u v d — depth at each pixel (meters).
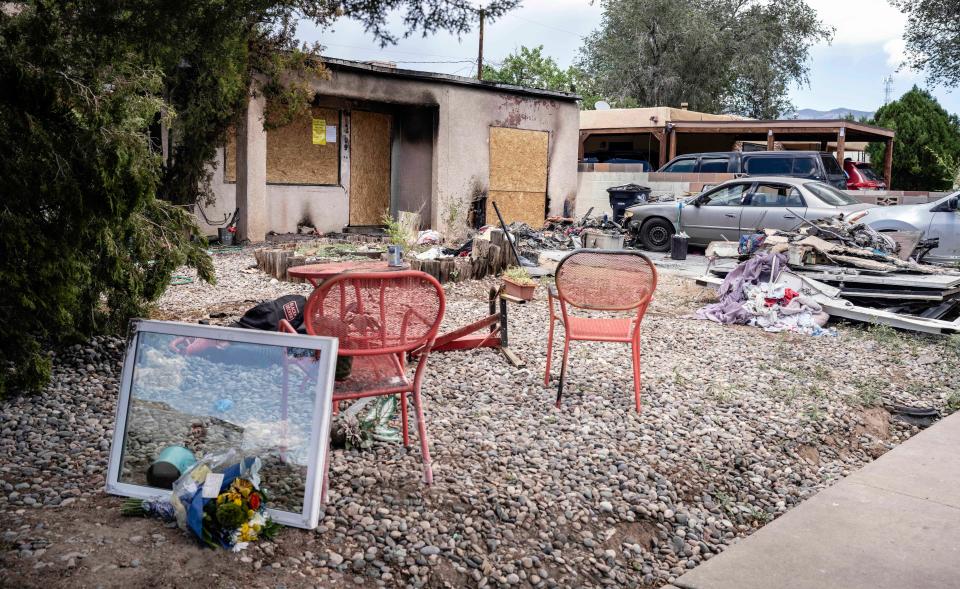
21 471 4.00
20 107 4.06
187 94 11.97
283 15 5.15
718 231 14.64
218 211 14.94
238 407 3.54
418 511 3.74
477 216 17.48
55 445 4.39
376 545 3.42
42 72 4.05
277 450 3.48
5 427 4.62
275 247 12.94
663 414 5.46
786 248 9.54
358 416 4.64
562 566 3.52
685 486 4.45
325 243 13.08
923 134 31.02
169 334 3.64
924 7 25.72
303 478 3.44
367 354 3.78
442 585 3.23
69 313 5.36
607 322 5.79
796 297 8.87
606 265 5.30
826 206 13.56
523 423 5.11
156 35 4.21
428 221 17.11
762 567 3.56
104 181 4.25
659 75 36.62
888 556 3.67
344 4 5.30
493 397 5.61
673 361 6.98
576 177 19.73
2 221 4.23
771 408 5.83
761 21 38.06
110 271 5.78
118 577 2.98
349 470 4.12
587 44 39.47
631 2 36.59
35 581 2.91
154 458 3.63
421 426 3.98
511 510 3.86
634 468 4.53
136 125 5.03
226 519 3.22
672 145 22.70
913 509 4.21
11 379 4.93
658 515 4.08
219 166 14.84
